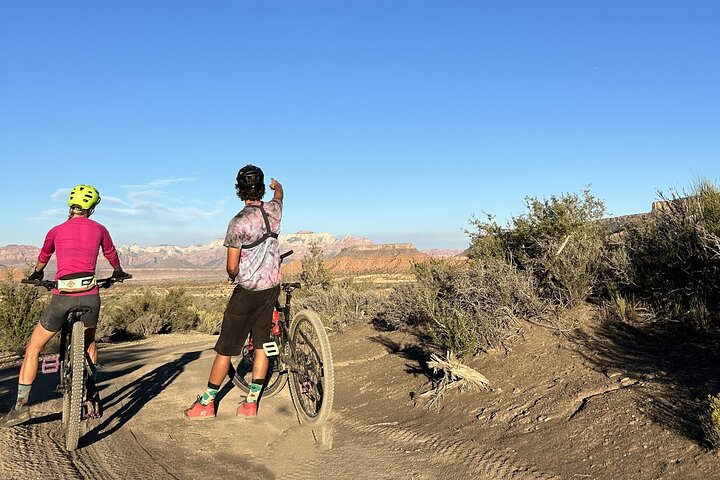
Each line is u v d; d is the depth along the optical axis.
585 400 4.58
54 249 4.93
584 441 3.96
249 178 5.10
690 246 5.94
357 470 4.14
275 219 5.22
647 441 3.71
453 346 6.36
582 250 7.13
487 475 3.80
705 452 3.41
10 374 9.01
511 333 6.29
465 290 6.97
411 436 4.72
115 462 4.45
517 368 5.61
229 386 7.24
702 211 6.03
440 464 4.10
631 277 6.50
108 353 13.83
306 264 20.55
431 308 7.28
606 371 4.96
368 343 8.62
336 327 10.43
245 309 5.15
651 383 4.51
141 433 5.28
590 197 8.07
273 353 5.26
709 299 5.73
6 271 15.82
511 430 4.44
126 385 7.71
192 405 6.28
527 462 3.88
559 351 5.72
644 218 7.18
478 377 5.38
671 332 5.53
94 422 5.62
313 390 5.31
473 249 9.02
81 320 4.91
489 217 8.95
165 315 24.91
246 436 5.10
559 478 3.59
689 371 4.55
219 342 5.38
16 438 4.78
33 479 3.89
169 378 8.11
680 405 4.02
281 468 4.29
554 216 7.96
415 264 10.40
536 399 4.85
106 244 5.09
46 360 4.99
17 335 14.53
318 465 4.29
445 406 5.26
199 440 5.03
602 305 6.53
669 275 6.21
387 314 9.23
